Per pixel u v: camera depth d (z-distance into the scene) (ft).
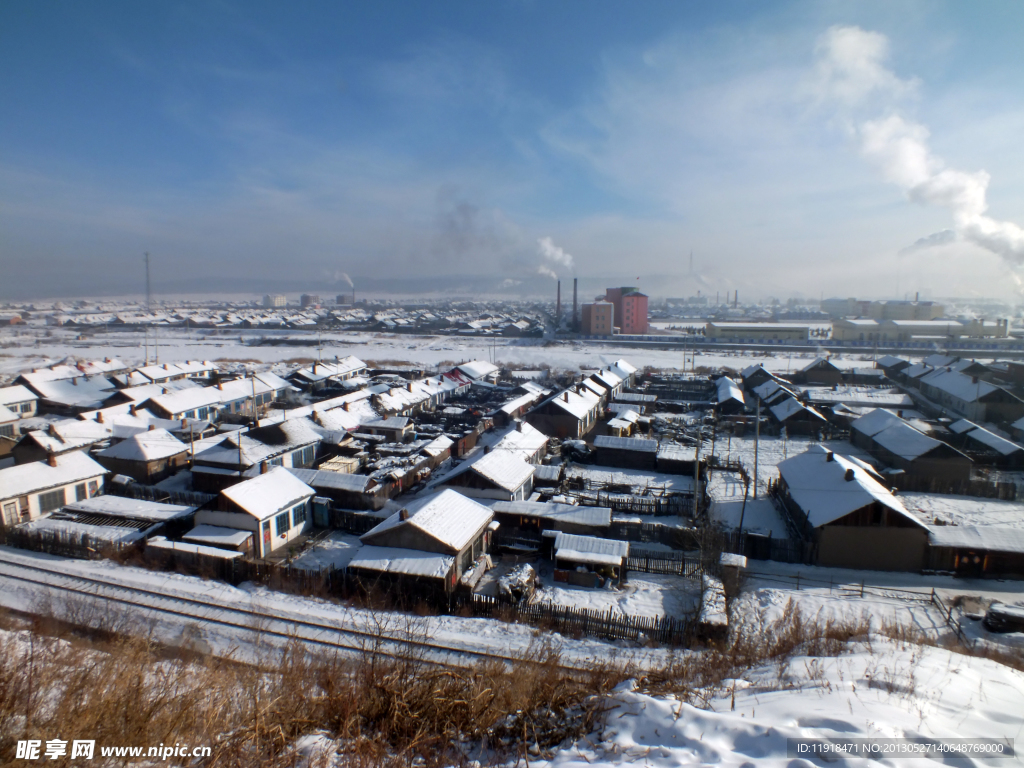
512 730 31.35
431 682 33.65
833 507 102.83
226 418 200.64
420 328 592.60
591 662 62.13
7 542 100.53
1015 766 25.11
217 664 49.55
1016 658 59.98
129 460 138.41
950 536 98.53
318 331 572.51
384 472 135.23
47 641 46.03
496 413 199.93
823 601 86.17
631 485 136.15
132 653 40.55
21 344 447.01
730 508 126.93
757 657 55.36
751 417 209.26
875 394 263.29
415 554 87.81
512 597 84.02
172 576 86.79
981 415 207.00
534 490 133.59
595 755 27.66
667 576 95.86
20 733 26.35
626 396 237.66
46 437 144.66
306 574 87.25
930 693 34.04
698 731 28.40
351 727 31.32
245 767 26.86
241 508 101.86
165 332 555.28
